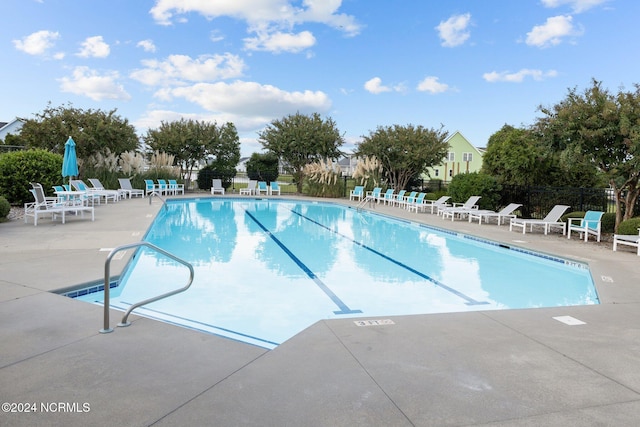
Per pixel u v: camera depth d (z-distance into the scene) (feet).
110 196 59.77
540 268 26.63
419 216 51.11
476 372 9.51
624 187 35.91
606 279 20.16
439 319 13.60
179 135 84.02
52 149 62.34
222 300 17.95
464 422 7.38
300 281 21.76
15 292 14.88
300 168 90.99
